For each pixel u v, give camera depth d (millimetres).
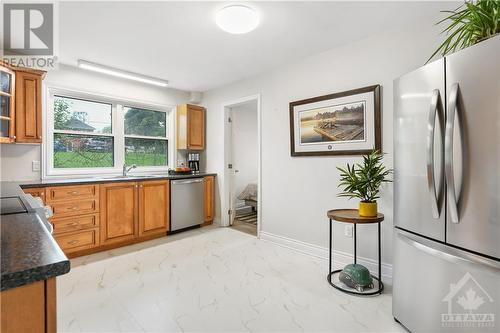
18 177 2889
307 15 2119
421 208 1526
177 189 3783
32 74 2717
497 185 1178
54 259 543
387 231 2383
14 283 473
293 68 3141
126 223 3244
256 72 3510
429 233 1477
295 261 2777
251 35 2459
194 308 1891
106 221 3068
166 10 2031
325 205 2848
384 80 2404
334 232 2779
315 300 2004
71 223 2801
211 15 2107
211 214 4336
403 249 1651
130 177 3439
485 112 1212
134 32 2383
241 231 3961
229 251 3074
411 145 1597
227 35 2455
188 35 2447
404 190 1652
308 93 2994
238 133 5516
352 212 2340
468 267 1270
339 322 1735
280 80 3291
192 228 4109
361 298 2031
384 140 2404
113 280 2314
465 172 1285
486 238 1216
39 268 503
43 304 516
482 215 1229
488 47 1196
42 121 2971
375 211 2150
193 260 2797
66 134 3344
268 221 3445
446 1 1939
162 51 2818
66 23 2225
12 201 1321
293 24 2260
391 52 2357
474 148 1251
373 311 1858
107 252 3031
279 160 3303
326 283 2279
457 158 1312
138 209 3361
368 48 2504
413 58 2236
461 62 1298
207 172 4551
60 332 1609
